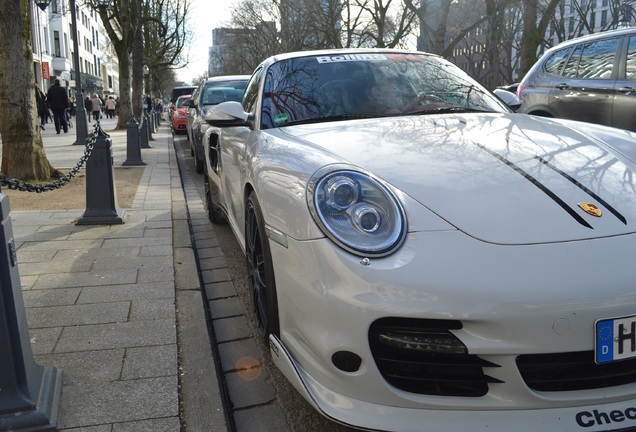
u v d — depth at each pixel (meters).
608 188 2.26
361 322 1.88
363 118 3.27
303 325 2.11
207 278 4.29
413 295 1.84
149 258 4.41
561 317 1.79
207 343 2.99
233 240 5.36
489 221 2.02
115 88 107.44
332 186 2.14
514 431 1.81
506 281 1.83
